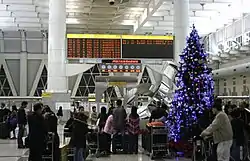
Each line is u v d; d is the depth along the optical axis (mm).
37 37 35844
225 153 7312
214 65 28656
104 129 11820
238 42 24734
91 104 19203
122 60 16547
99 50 16547
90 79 37406
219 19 27719
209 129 7324
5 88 35312
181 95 11422
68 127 10836
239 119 8773
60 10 17828
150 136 11531
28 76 35875
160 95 17859
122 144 12273
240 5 24922
